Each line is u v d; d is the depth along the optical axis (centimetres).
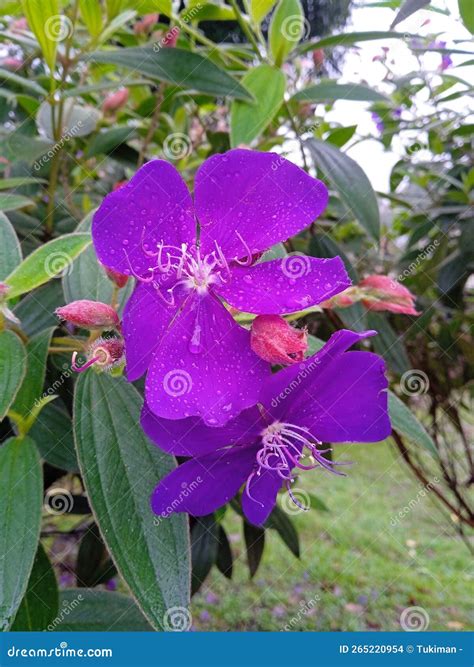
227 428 17
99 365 17
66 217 33
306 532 69
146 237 16
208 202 16
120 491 18
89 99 39
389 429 17
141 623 24
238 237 16
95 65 36
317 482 72
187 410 15
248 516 18
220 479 17
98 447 18
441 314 45
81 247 18
